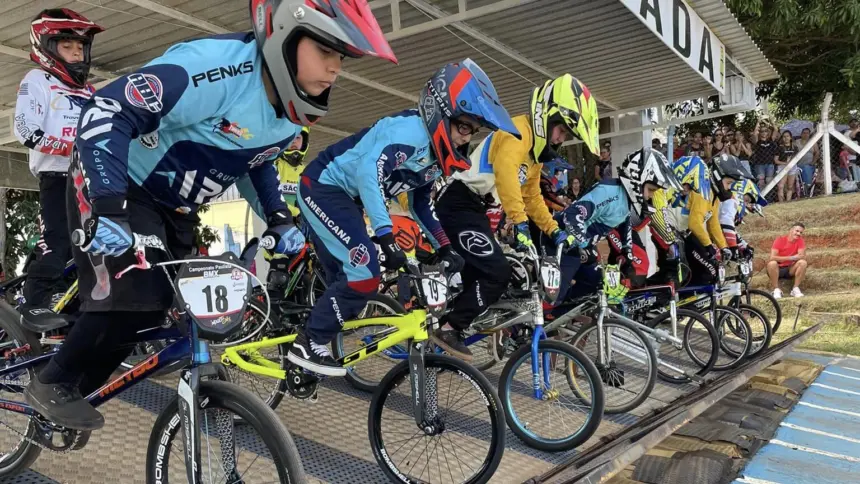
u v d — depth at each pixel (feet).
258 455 7.08
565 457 10.95
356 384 13.25
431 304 8.96
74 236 5.17
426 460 9.99
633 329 13.70
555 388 12.21
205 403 5.95
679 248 19.81
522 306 12.32
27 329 8.41
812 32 40.68
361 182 8.92
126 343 6.51
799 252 32.32
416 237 13.97
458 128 9.56
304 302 13.84
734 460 12.10
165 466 6.30
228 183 6.61
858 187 39.01
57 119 9.93
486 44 19.11
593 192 15.21
